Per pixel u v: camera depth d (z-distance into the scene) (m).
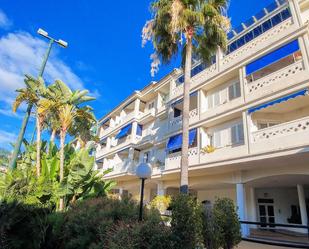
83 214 9.34
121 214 8.54
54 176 14.90
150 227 6.05
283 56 13.86
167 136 21.34
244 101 15.23
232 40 18.14
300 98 13.33
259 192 18.97
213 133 17.86
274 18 15.81
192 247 5.82
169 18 14.18
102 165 35.78
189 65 13.92
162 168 21.38
